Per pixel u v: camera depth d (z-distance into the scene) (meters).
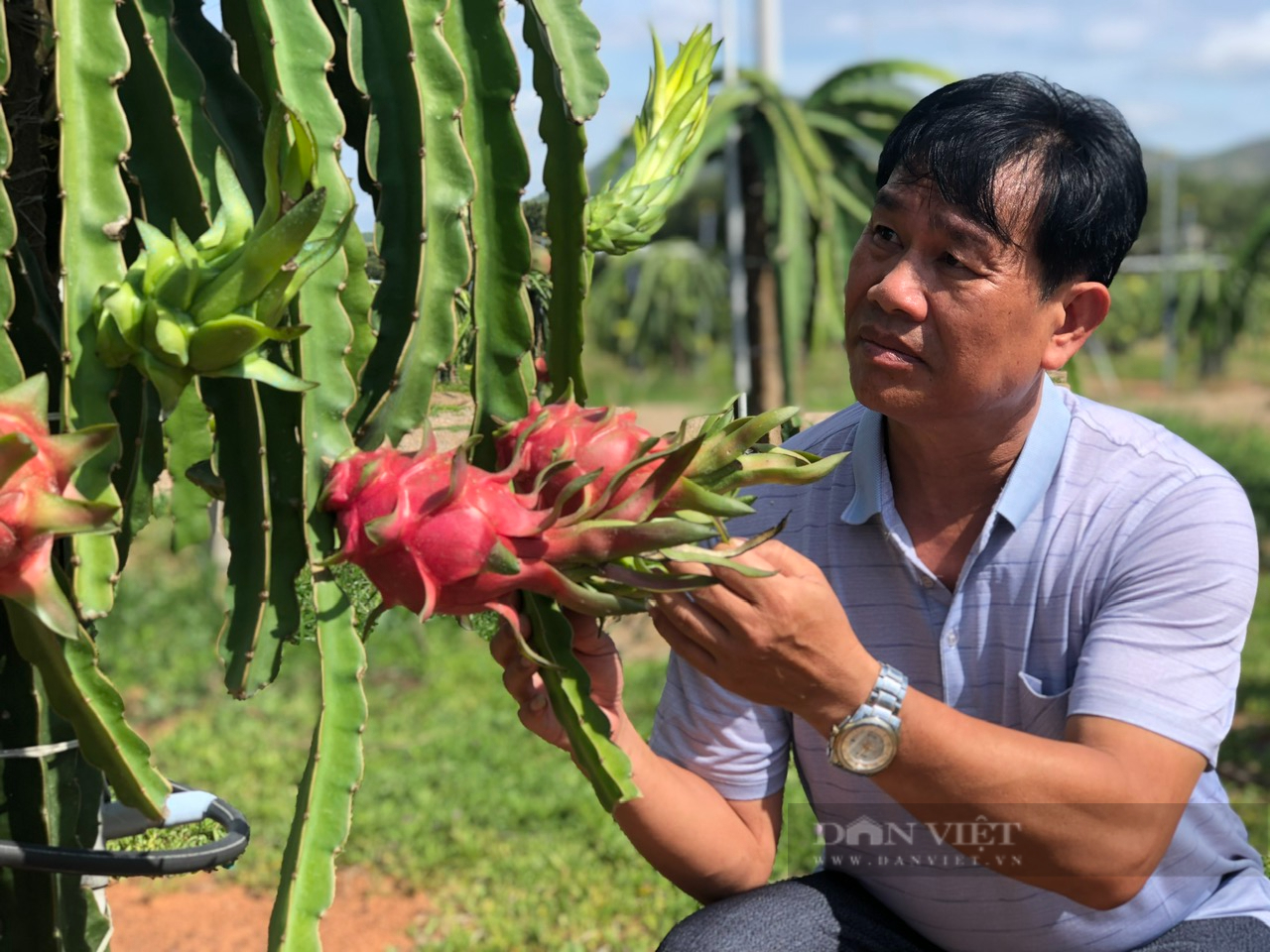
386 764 4.11
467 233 1.11
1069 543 1.26
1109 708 1.17
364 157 1.13
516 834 3.62
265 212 0.83
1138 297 18.86
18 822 1.07
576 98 1.02
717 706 1.44
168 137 0.95
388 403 0.98
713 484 0.89
